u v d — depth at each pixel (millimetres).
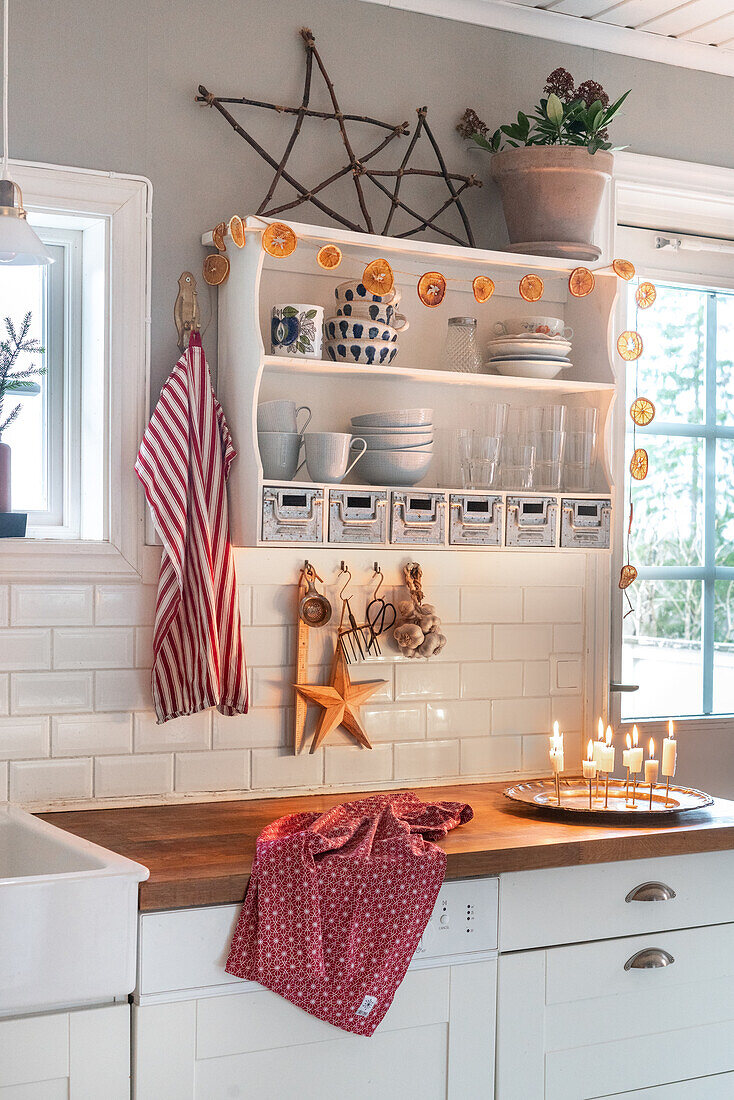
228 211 2646
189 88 2602
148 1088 2002
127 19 2537
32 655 2469
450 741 2895
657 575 3279
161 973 2006
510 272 2848
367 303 2613
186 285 2605
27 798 2475
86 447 2621
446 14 2883
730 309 3402
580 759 3061
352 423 2674
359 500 2541
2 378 2422
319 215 2752
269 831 2248
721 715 3369
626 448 3215
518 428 2846
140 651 2564
